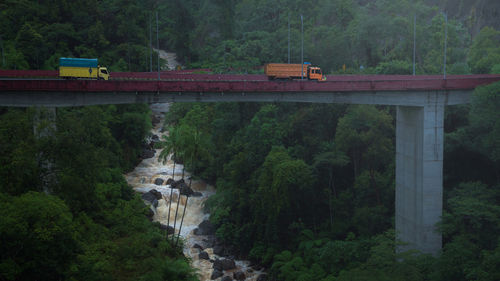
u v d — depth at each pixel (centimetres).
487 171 5716
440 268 4075
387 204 6184
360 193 6366
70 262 3538
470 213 4503
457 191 5331
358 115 6350
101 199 6197
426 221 5266
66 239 3391
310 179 6166
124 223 6009
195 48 16600
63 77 6819
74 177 4375
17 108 7006
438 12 12094
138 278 4659
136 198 6950
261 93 5562
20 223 2959
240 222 6925
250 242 6600
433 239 5275
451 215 4862
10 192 3872
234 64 12250
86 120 5784
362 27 10888
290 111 8312
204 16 17900
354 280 3941
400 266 4100
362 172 6444
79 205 4753
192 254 6259
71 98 4991
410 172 5444
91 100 5078
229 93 5506
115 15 14288
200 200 7712
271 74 7569
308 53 11331
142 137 9225
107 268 4488
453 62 9675
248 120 8781
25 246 3042
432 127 5266
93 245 4684
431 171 5250
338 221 6234
